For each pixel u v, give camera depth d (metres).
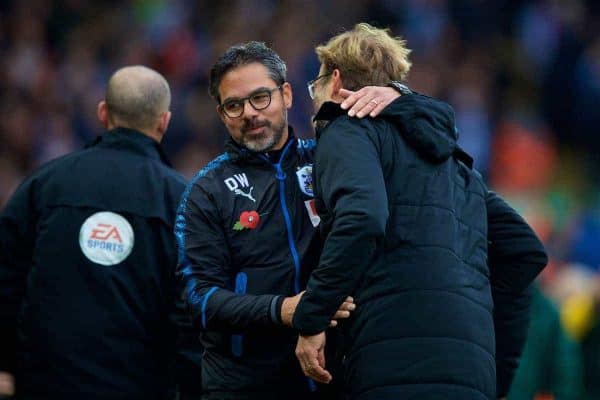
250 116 16.41
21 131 46.00
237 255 16.45
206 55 51.91
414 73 52.00
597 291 27.78
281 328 15.44
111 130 19.86
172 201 19.52
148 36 53.25
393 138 15.61
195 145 45.84
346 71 16.44
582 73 54.97
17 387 19.45
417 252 15.17
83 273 19.14
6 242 19.41
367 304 15.05
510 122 53.38
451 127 16.03
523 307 17.45
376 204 14.60
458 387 14.74
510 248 17.05
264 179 16.64
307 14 53.47
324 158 15.27
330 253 14.59
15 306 19.48
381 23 55.09
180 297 19.06
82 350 18.98
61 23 53.03
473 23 56.62
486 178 51.53
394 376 14.73
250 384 16.27
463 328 15.00
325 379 15.38
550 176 52.47
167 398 19.58
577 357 25.27
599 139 54.31
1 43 50.97
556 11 57.84
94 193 19.36
